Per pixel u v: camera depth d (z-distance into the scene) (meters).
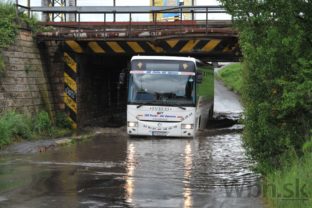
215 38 25.56
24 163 16.61
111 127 30.56
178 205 10.85
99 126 30.91
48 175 14.43
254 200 11.27
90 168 15.71
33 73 26.42
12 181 13.49
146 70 25.00
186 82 24.88
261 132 12.38
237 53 26.44
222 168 15.99
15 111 24.08
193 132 24.75
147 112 24.78
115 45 27.77
